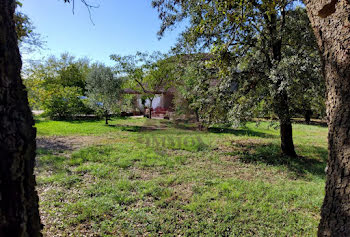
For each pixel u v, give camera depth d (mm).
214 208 3480
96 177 4797
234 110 6855
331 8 1368
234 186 4434
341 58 1334
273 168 5980
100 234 2793
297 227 3004
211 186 4410
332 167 1407
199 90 7605
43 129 12133
